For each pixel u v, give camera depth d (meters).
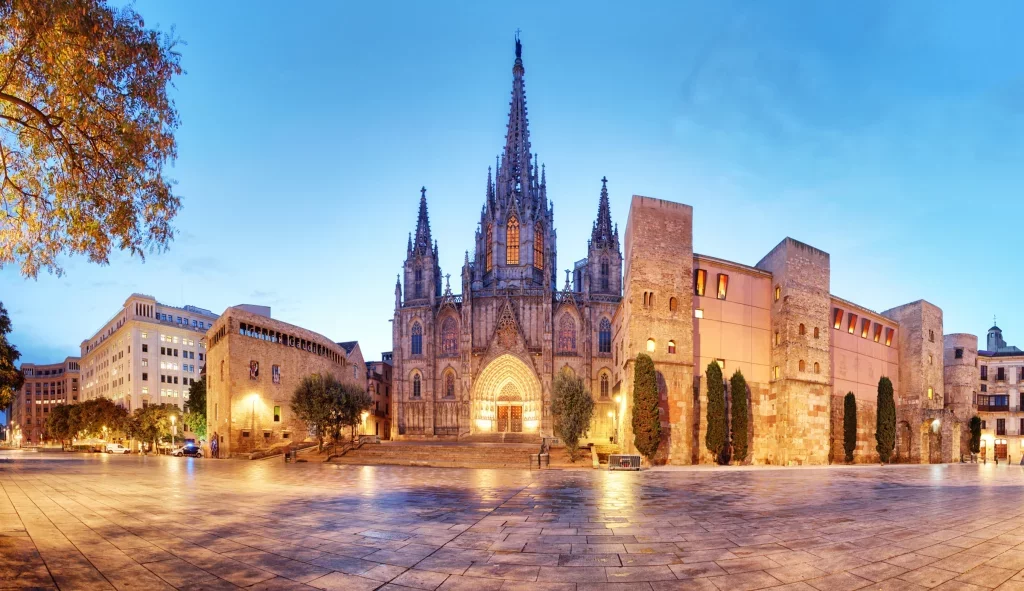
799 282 47.56
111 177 14.33
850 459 50.81
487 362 77.12
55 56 12.74
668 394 42.31
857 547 11.86
